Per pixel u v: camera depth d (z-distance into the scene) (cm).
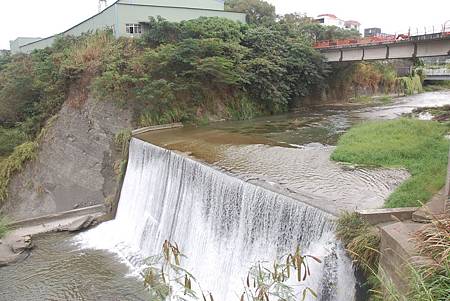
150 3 3975
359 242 1091
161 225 2230
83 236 2480
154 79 3238
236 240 1686
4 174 3225
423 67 7256
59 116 3431
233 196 1714
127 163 2833
